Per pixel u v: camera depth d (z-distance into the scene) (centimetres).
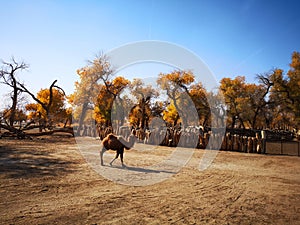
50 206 489
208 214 485
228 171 964
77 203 515
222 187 704
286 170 1032
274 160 1348
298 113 3812
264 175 903
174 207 518
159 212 484
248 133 3161
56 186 637
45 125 2728
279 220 466
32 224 400
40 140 2130
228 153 1642
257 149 1712
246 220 461
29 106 4166
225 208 523
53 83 3128
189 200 570
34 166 889
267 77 3966
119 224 419
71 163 989
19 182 657
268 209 525
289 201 585
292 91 3762
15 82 2788
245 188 700
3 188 595
